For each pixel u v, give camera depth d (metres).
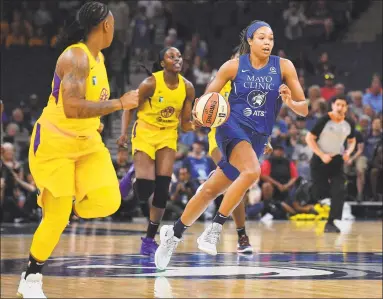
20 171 20.17
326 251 10.91
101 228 16.88
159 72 10.23
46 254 6.33
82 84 6.10
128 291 6.62
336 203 15.52
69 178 6.25
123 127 10.88
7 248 11.43
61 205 6.29
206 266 8.76
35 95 26.50
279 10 31.83
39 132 6.27
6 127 25.70
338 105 14.84
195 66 28.08
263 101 7.71
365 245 12.09
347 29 32.28
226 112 7.40
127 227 17.28
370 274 7.97
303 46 30.47
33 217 19.98
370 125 23.42
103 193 6.32
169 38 29.05
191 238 13.47
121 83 26.75
